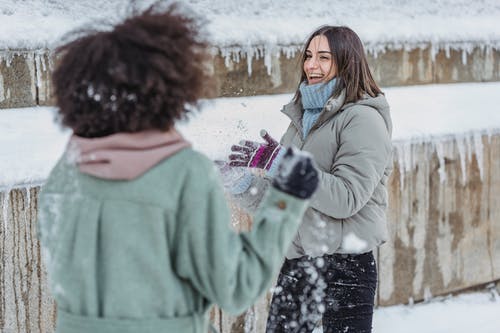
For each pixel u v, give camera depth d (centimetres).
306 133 315
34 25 386
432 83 522
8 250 328
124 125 180
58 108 189
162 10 192
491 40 546
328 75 309
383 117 309
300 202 183
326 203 287
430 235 471
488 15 568
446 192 474
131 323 178
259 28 447
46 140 354
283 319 320
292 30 459
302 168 182
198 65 188
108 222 180
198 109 192
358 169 290
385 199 317
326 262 310
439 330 446
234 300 182
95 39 182
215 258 176
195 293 188
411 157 455
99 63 178
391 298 463
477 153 483
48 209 196
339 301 309
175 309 183
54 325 346
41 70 383
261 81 446
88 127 185
